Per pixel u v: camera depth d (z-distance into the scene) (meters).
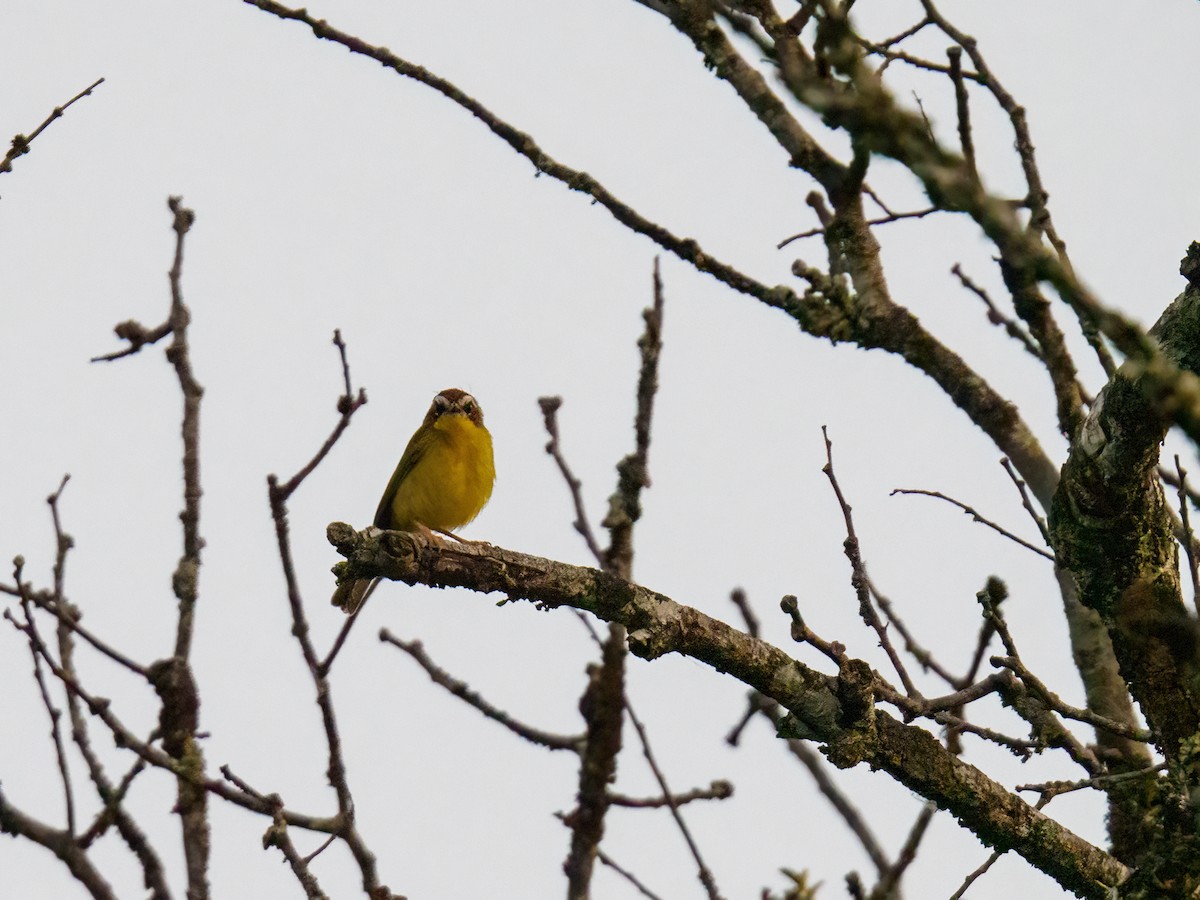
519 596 9.42
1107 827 11.20
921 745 9.94
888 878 10.89
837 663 9.69
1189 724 9.74
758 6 10.38
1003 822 9.95
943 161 4.48
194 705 11.42
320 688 10.56
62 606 11.65
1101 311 4.45
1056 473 12.54
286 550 10.63
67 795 10.70
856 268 12.71
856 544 10.16
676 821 11.16
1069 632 12.05
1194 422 4.36
